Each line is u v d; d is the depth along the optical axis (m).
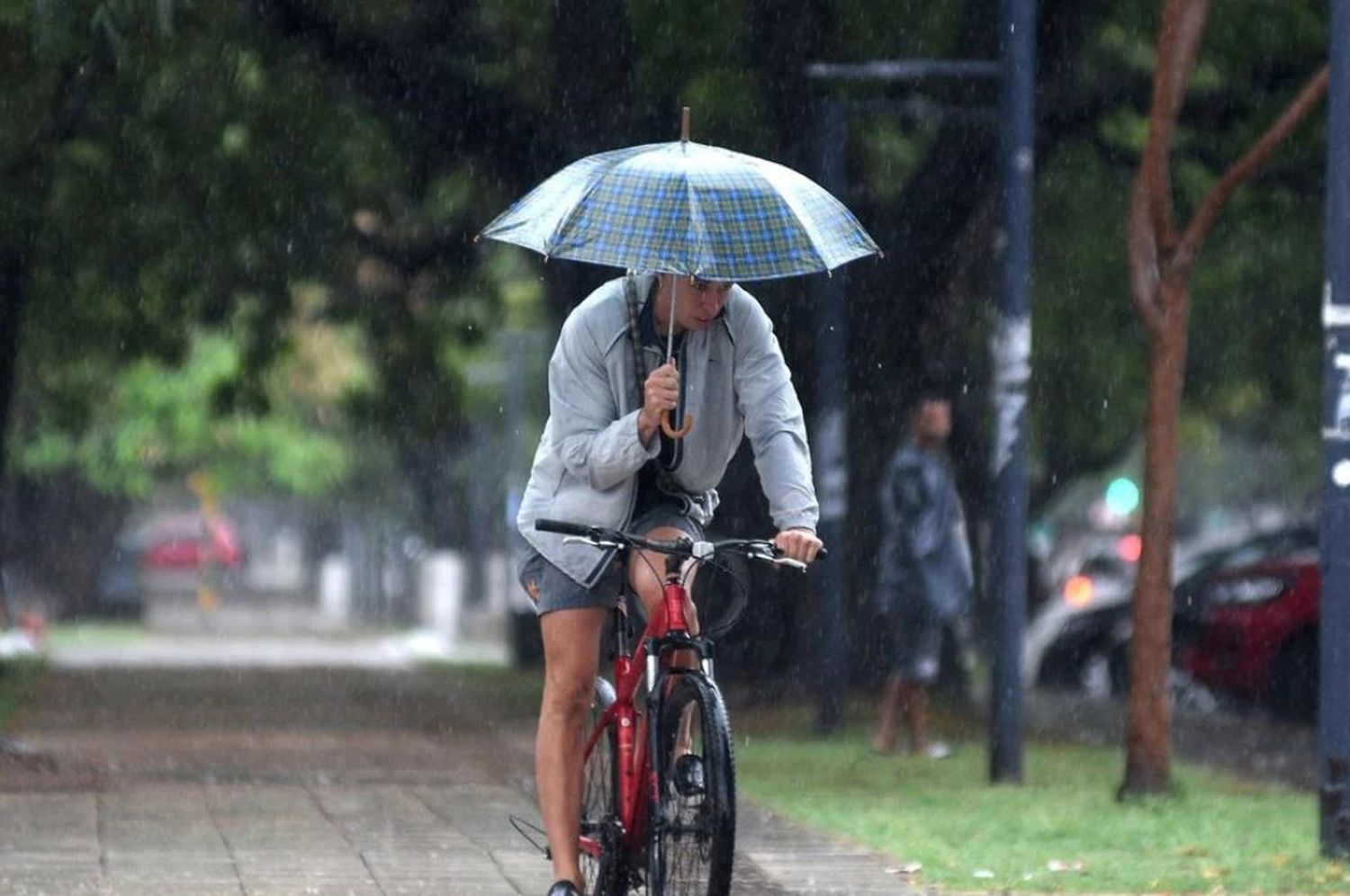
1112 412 100.25
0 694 64.69
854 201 64.44
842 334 54.88
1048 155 65.31
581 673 23.36
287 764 44.28
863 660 66.69
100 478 152.50
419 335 87.56
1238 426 130.88
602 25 61.03
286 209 71.88
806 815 37.25
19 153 65.94
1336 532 31.77
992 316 75.50
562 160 62.00
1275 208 73.00
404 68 61.84
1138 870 31.20
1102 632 79.88
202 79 67.69
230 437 159.50
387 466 183.12
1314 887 29.94
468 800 37.84
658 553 22.95
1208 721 66.38
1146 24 64.31
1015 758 43.22
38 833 32.97
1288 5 64.56
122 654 107.38
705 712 21.58
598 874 23.78
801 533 22.14
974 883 29.73
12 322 69.94
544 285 66.81
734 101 61.84
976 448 74.50
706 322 22.44
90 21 44.88
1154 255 39.06
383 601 190.12
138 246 72.62
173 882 28.81
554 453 23.08
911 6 63.25
